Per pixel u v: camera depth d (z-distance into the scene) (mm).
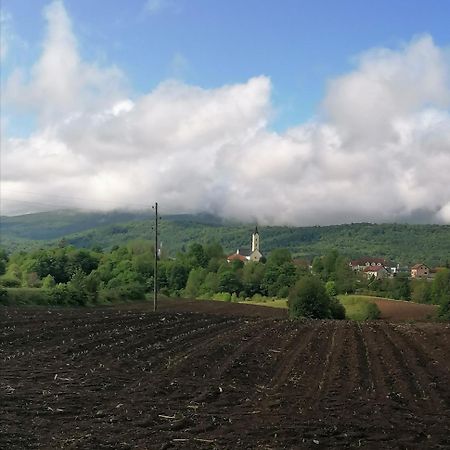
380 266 186000
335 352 27938
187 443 11266
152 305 74812
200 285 114875
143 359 23484
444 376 21250
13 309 46906
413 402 16516
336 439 11953
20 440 11148
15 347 25484
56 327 33469
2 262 98562
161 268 118750
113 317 42875
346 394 17391
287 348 29484
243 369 21984
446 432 12852
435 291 98188
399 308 81438
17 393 15594
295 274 116375
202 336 33469
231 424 13070
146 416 13562
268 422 13336
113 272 102562
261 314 68688
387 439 12031
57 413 13594
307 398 16672
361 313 74062
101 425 12570
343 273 118125
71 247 114000
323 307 68500
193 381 19047
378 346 30969
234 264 125688
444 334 37906
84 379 18422
